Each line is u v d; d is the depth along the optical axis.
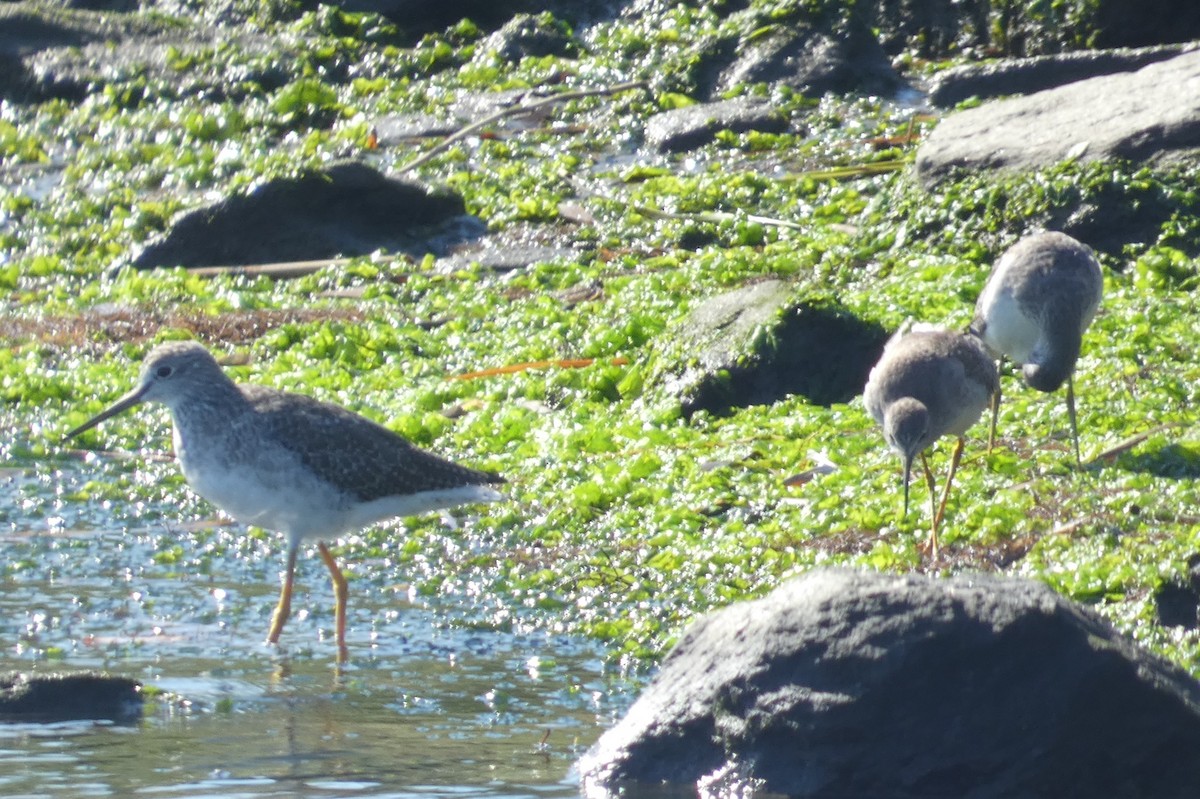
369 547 14.14
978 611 8.56
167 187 25.34
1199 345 16.39
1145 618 11.01
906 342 13.95
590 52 29.73
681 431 15.51
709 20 29.88
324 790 8.96
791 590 9.09
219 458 11.95
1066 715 8.36
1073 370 14.65
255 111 27.92
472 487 12.59
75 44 31.00
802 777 8.59
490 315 19.75
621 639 11.87
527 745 9.73
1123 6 26.00
